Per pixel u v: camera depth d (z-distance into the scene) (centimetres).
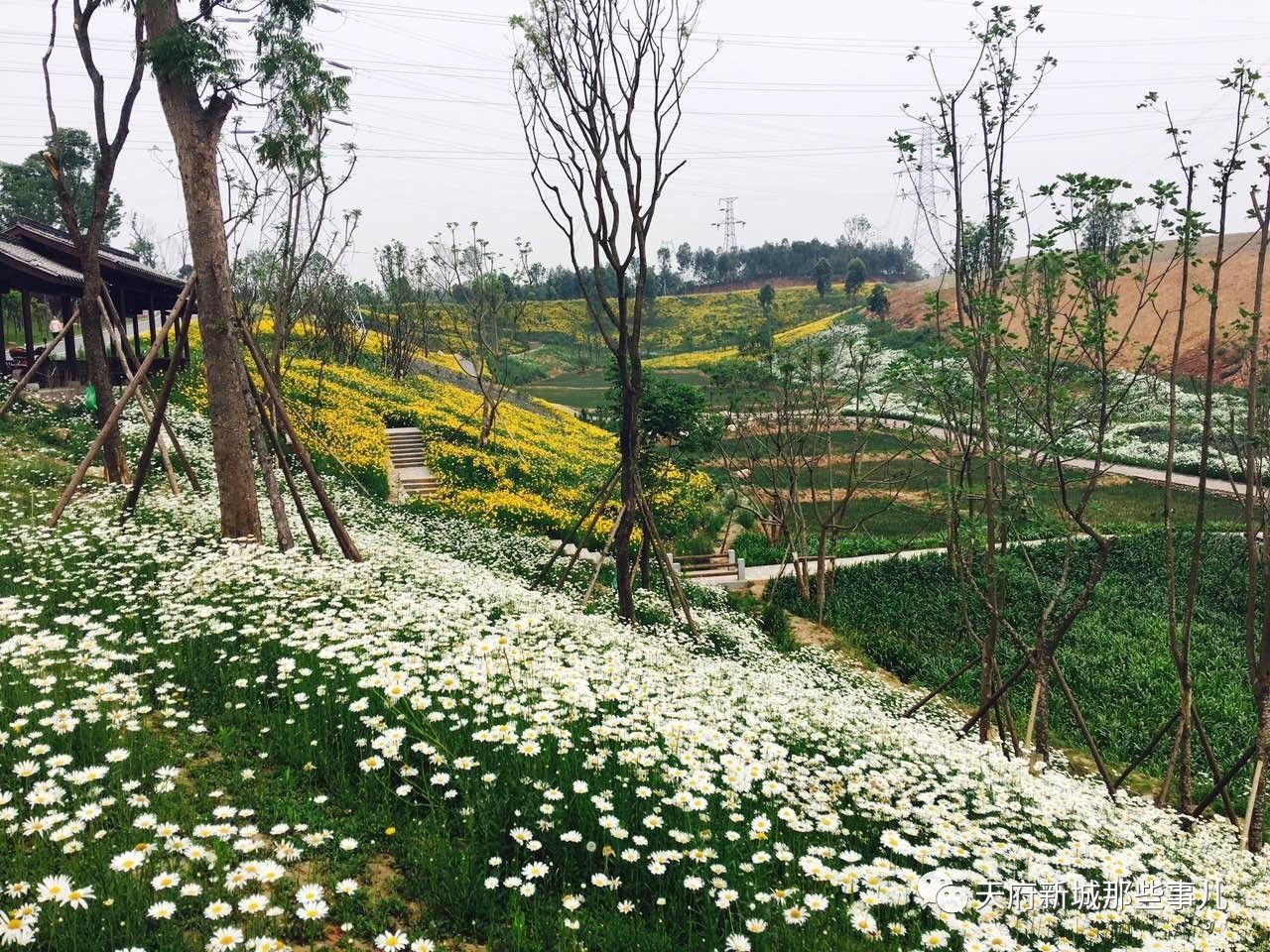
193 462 1741
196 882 400
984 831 595
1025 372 1044
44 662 573
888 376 1189
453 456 2709
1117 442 1783
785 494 2431
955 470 1227
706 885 455
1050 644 1099
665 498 2475
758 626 1748
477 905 430
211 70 1062
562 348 9988
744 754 590
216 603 800
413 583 1038
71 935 349
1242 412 1288
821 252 15650
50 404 1945
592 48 1168
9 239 2294
